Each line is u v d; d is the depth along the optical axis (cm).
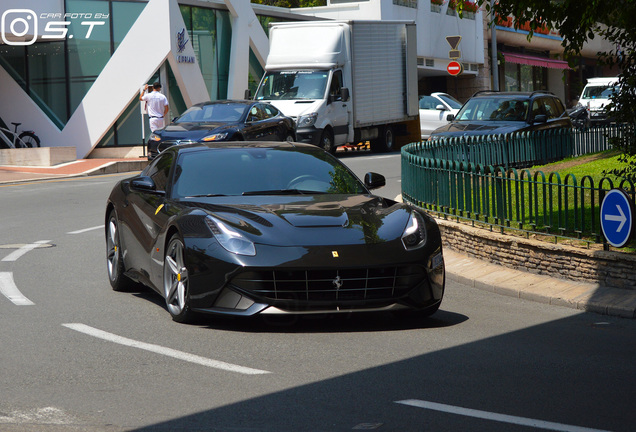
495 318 895
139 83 3375
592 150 2327
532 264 1082
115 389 630
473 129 2323
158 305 945
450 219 1307
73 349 751
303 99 2967
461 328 844
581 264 1019
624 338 807
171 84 3472
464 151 1838
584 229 1104
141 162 2967
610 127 2366
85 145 3400
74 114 3394
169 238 873
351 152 3531
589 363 708
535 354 738
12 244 1408
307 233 818
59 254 1309
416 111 3562
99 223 1647
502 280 1060
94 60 3406
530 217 1135
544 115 2388
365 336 804
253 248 799
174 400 601
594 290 978
